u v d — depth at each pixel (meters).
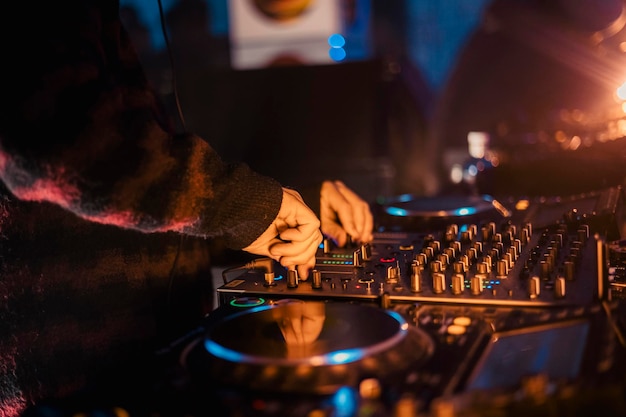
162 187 0.70
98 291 0.97
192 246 1.17
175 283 1.11
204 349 0.63
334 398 0.53
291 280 0.87
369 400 0.51
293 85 2.54
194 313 1.15
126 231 1.01
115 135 0.66
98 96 0.66
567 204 1.26
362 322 0.66
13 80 0.63
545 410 0.48
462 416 0.48
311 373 0.56
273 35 3.60
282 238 0.88
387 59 2.60
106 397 0.57
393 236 1.13
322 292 0.84
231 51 3.65
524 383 0.50
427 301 0.78
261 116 2.59
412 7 3.54
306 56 3.59
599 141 1.62
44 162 0.63
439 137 3.30
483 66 3.03
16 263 0.88
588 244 0.98
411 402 0.47
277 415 0.51
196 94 2.64
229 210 0.79
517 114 2.47
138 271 1.03
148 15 3.55
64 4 0.71
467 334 0.66
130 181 0.67
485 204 1.28
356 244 1.08
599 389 0.49
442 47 3.53
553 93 2.62
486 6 3.12
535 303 0.74
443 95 3.33
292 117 2.55
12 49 0.65
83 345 0.95
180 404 0.55
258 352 0.59
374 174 2.50
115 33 0.92
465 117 3.21
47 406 0.58
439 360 0.60
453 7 3.49
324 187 1.10
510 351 0.63
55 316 0.92
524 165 1.63
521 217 1.20
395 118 2.70
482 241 1.03
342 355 0.58
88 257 0.96
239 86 2.60
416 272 0.83
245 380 0.56
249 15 3.59
